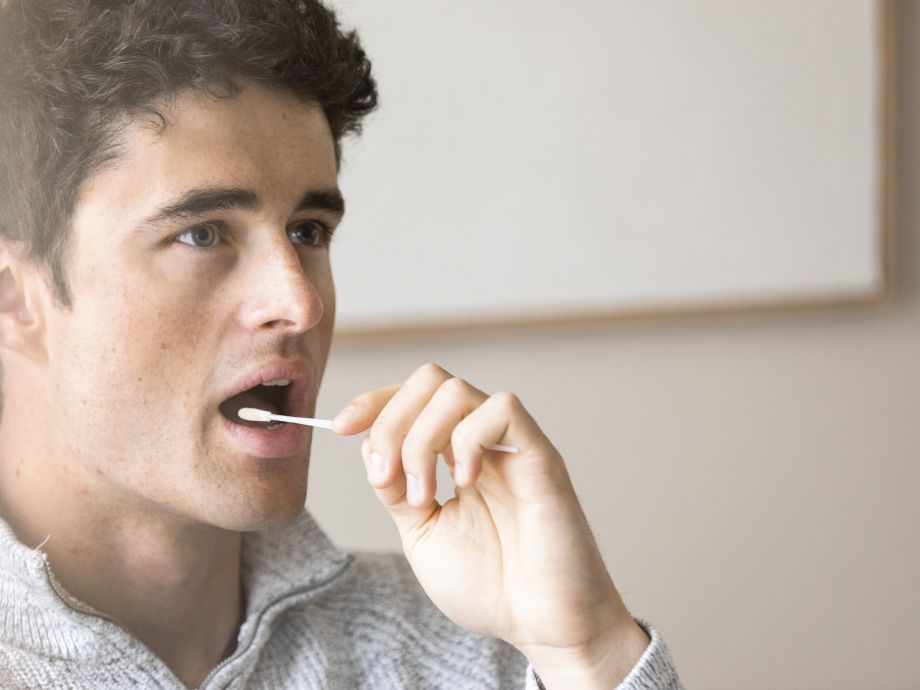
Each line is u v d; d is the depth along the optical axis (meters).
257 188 0.88
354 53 1.02
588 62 1.73
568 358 1.78
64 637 0.89
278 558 1.02
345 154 1.72
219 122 0.87
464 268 1.74
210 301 0.88
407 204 1.74
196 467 0.89
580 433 1.79
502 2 1.72
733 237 1.75
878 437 1.80
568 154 1.74
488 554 0.90
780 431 1.80
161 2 0.86
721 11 1.73
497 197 1.74
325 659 1.02
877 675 1.81
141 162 0.86
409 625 1.08
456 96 1.73
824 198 1.75
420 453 0.84
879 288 1.76
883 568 1.81
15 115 0.90
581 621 0.87
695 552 1.80
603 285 1.75
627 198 1.74
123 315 0.87
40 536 0.94
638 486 1.79
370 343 1.75
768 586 1.81
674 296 1.75
